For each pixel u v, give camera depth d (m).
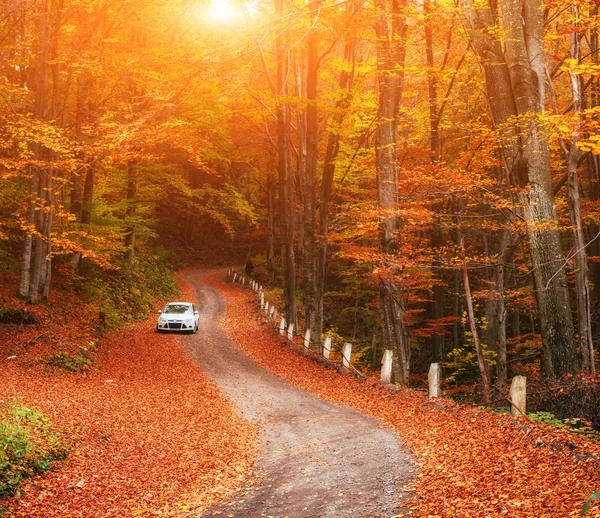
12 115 17.22
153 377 17.12
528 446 7.85
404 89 22.23
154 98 15.73
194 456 9.54
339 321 36.88
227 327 28.59
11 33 20.00
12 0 16.94
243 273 50.22
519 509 5.79
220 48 13.91
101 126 17.30
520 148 13.89
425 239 19.61
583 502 5.63
